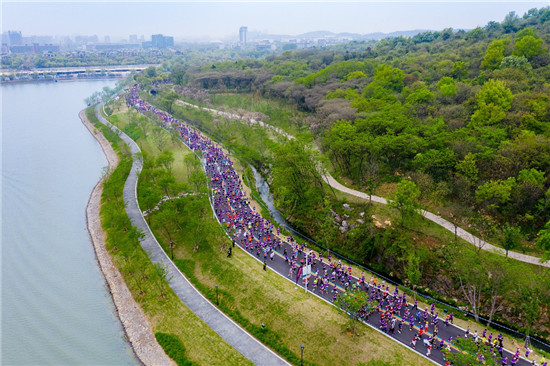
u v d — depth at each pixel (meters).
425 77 160.12
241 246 92.31
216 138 178.25
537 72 135.12
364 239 90.38
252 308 73.38
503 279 69.62
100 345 69.75
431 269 78.56
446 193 87.62
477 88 126.44
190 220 97.12
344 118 124.44
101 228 108.44
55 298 82.50
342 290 77.31
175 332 69.25
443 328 67.38
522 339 64.75
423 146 96.62
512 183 78.75
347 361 61.09
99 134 199.75
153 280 81.88
